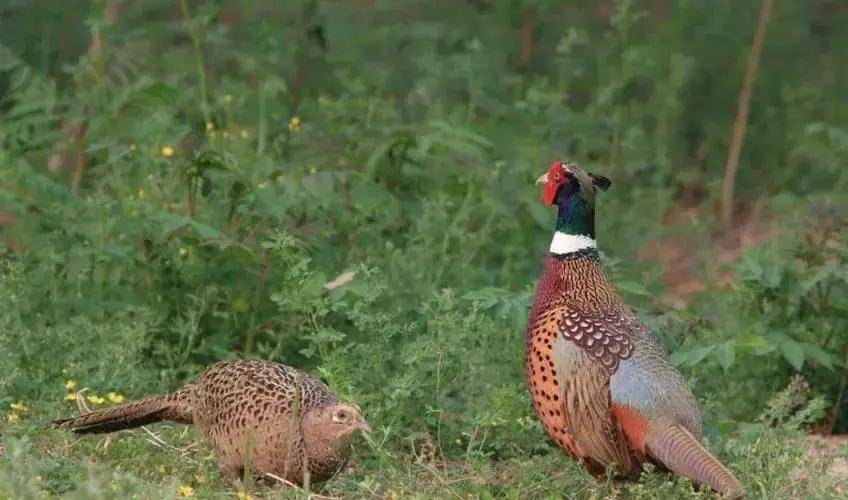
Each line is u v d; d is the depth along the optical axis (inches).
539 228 829.8
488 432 606.5
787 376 708.0
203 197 725.3
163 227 681.6
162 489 516.4
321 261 719.7
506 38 1128.2
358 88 904.9
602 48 1072.2
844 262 725.9
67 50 1058.7
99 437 591.8
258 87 924.6
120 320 667.4
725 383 703.7
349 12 1075.3
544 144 925.8
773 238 866.8
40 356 643.5
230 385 552.4
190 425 580.1
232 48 1030.4
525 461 589.6
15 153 824.9
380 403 613.0
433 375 625.6
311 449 531.5
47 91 864.9
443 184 823.7
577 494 571.2
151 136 788.6
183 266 686.5
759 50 1072.8
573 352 560.4
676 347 657.0
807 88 1099.9
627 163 989.2
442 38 1092.5
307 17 1006.4
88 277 698.8
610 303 582.6
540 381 572.1
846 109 1083.3
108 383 621.9
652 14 1180.5
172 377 654.5
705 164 1095.0
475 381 626.8
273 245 646.5
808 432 679.1
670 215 1046.4
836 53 1139.3
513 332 652.1
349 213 757.9
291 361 687.7
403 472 583.5
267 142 885.2
